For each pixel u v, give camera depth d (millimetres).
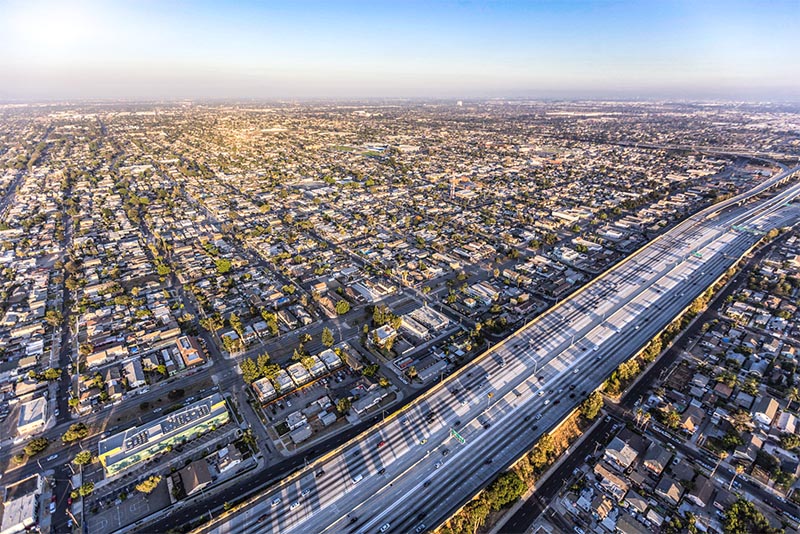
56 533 117938
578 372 175625
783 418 152000
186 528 117375
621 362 181125
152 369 181625
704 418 155500
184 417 149500
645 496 126875
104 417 158125
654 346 184375
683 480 129500
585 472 134875
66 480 133750
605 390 166875
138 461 137750
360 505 121438
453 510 119312
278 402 163750
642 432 149375
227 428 151250
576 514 122188
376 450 139125
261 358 175875
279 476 133500
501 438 144000
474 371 176250
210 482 130375
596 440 146625
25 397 167000
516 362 181625
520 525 119375
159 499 127312
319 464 134375
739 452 138625
